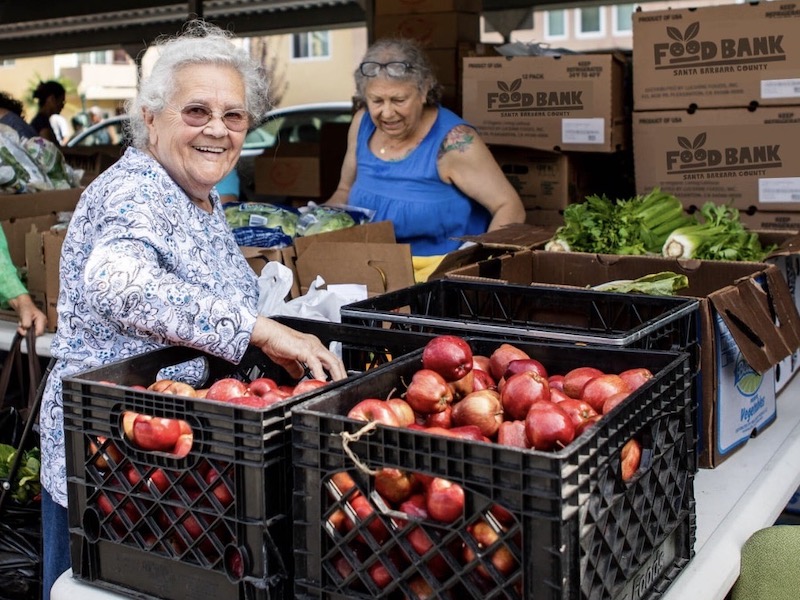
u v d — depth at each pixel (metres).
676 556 1.67
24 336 3.17
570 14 21.05
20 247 3.82
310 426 1.39
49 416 2.07
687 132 3.50
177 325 1.83
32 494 2.77
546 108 3.90
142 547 1.58
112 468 1.58
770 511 2.01
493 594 1.29
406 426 1.45
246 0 7.41
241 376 2.03
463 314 2.40
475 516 1.28
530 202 4.03
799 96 3.29
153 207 1.96
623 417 1.39
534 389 1.53
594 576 1.34
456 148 3.67
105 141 11.55
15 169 4.28
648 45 3.52
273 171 6.00
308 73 22.64
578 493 1.26
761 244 3.06
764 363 2.11
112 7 7.29
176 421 1.54
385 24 5.09
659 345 2.08
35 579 2.72
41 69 25.73
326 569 1.42
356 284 2.92
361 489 1.36
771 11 3.29
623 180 4.34
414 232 3.74
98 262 1.85
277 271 2.46
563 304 2.27
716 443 2.17
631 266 2.70
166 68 2.00
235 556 1.50
